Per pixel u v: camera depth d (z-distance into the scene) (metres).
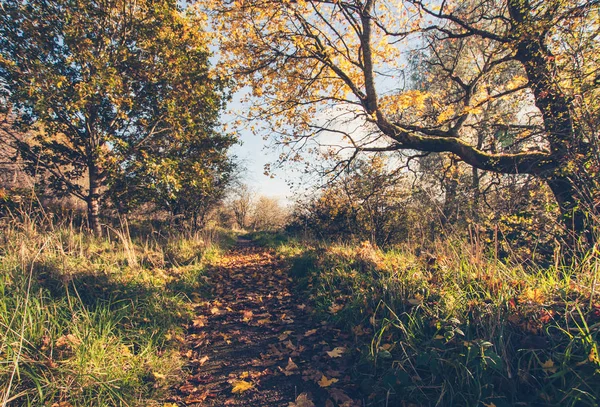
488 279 3.22
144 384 2.81
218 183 14.85
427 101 10.75
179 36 10.23
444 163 10.16
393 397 2.44
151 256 7.15
